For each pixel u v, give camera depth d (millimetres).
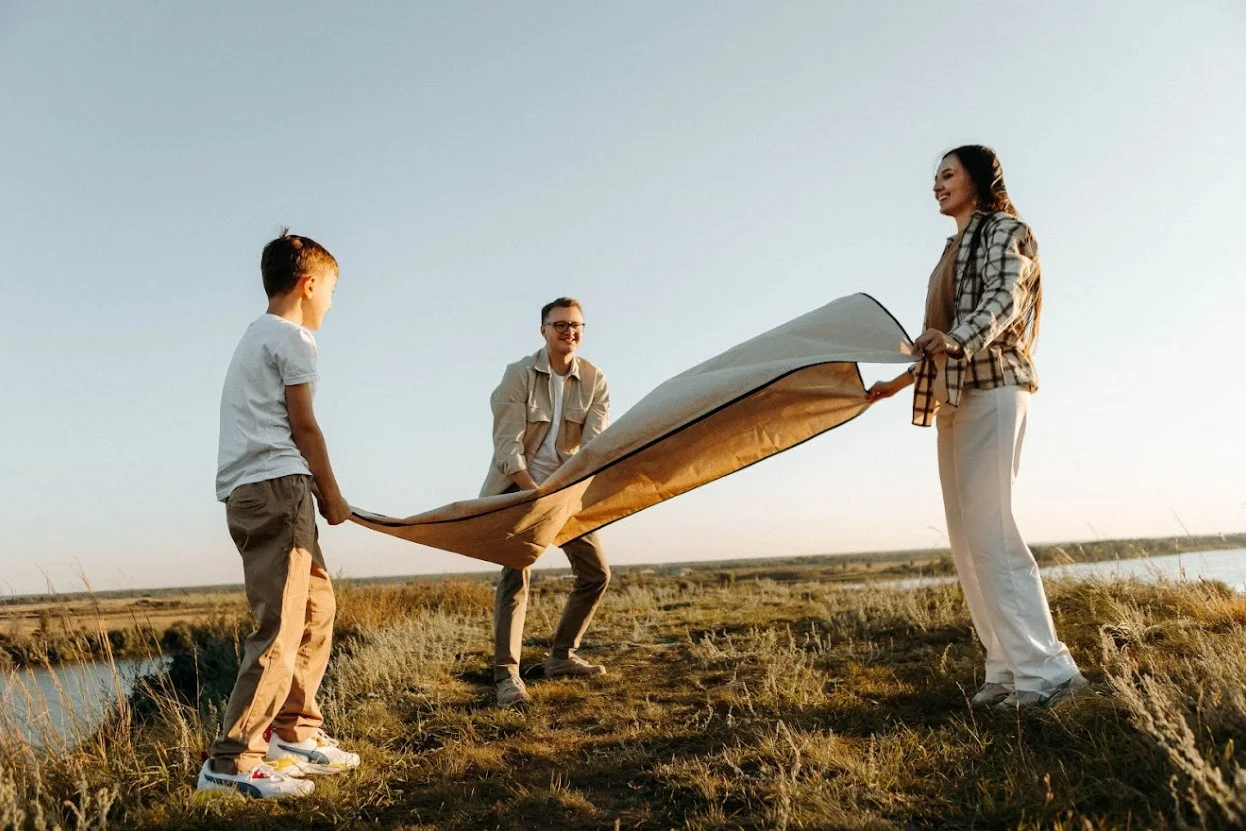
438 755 3639
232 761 3018
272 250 3465
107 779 3096
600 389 5094
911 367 3914
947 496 3840
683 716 4020
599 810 2918
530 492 3898
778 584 11297
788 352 3816
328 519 3393
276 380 3240
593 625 7527
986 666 3732
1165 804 2336
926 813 2592
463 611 10031
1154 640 4164
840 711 3742
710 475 4270
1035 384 3621
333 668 5535
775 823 2545
